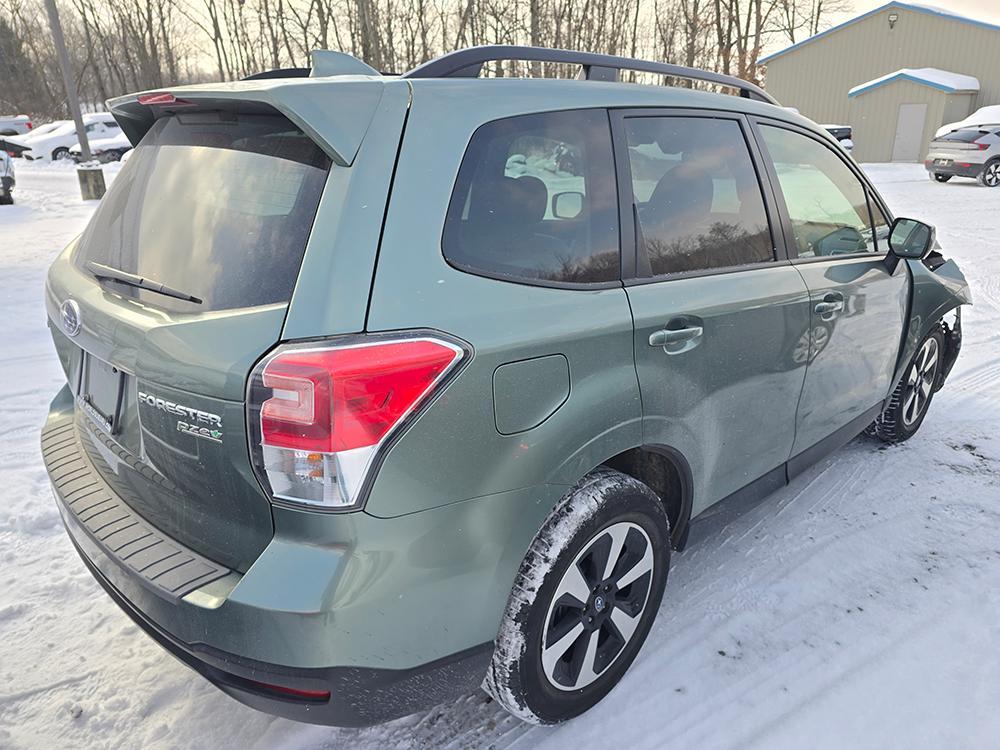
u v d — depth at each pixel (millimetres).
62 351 2422
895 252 3266
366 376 1530
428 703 1791
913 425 4043
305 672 1568
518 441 1779
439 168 1760
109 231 2162
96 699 2301
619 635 2223
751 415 2602
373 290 1592
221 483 1673
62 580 2906
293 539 1591
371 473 1554
